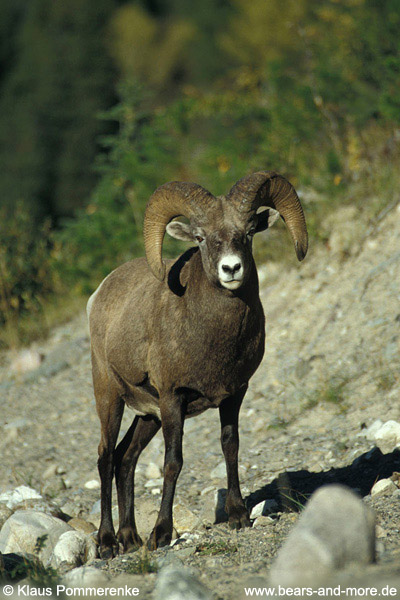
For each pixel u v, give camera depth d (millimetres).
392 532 14242
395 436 22906
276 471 23266
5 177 80375
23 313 51656
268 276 40750
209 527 19688
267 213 18906
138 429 21062
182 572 12000
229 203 17469
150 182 50156
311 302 35844
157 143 51125
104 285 22016
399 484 18984
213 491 22609
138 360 19125
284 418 27953
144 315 19062
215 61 115938
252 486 22453
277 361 32906
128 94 56594
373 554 11703
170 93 114375
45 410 36531
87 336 46062
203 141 51625
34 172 79938
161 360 18188
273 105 48000
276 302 37812
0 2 107125
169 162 49938
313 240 40344
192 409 18766
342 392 28078
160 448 27891
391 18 44688
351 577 10922
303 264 39594
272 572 11180
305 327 34406
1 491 26484
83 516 23078
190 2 169750
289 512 18828
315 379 29984
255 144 48344
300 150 45625
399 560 11727
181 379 17906
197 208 17594
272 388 30938
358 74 46531
